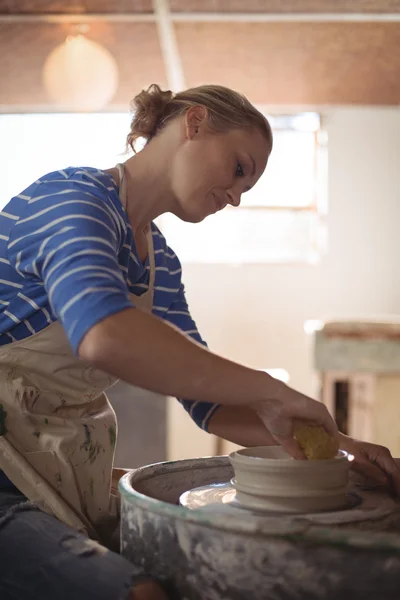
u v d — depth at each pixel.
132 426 3.66
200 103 1.25
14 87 2.81
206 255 5.42
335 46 2.46
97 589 0.89
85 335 0.94
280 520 0.83
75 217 1.05
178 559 0.89
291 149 5.36
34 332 1.20
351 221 5.36
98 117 5.00
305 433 1.05
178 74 2.70
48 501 1.15
